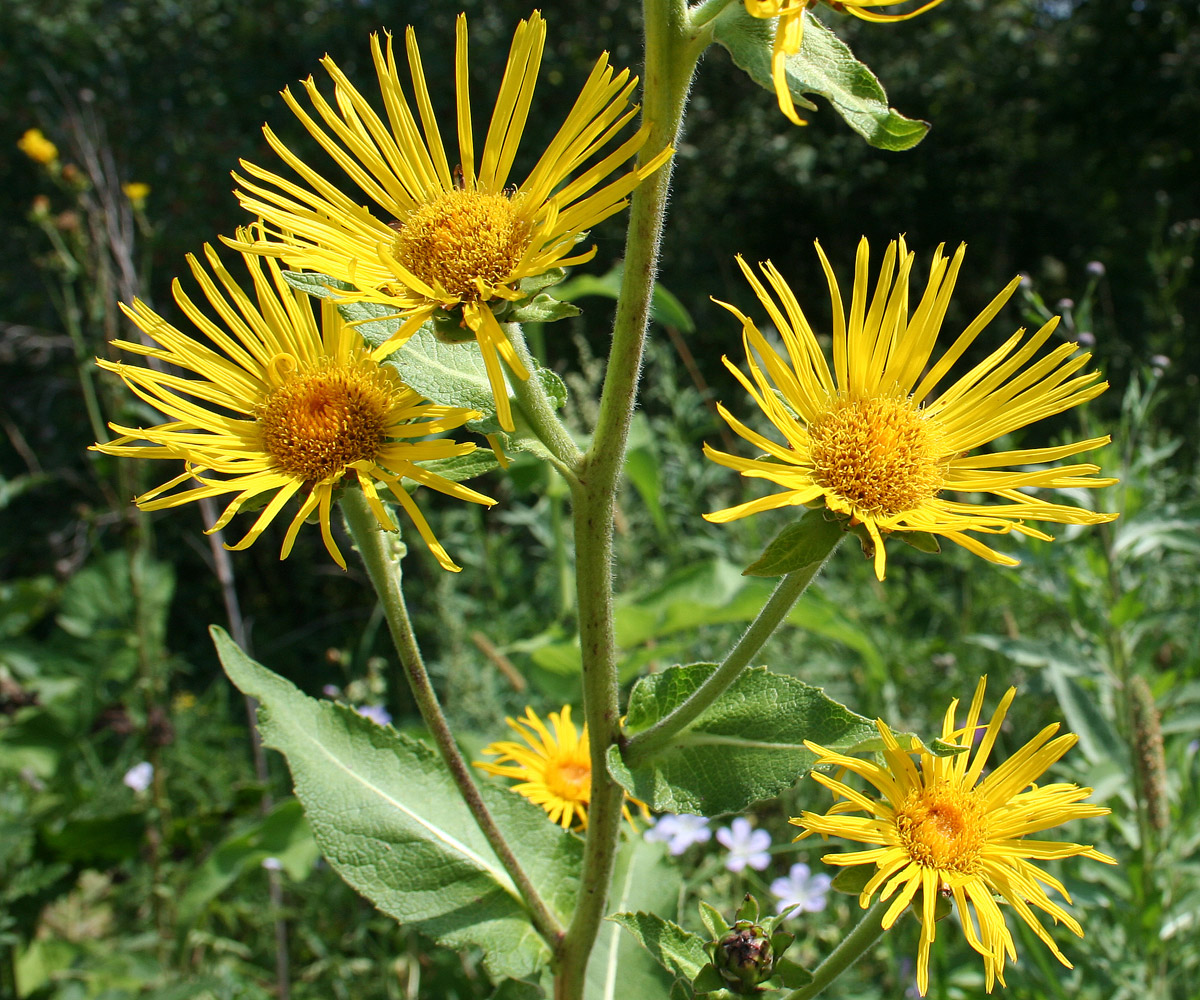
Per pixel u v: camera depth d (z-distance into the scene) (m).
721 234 1.52
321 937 0.56
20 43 1.32
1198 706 0.45
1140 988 0.37
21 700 0.64
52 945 0.55
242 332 0.24
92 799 0.61
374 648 0.88
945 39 1.62
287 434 0.23
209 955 0.58
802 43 0.20
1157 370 0.47
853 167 1.59
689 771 0.22
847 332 0.23
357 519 0.24
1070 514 0.21
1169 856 0.41
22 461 1.25
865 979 0.45
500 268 0.21
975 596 0.68
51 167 0.68
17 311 1.27
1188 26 1.64
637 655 0.50
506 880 0.26
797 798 0.54
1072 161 1.69
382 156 0.23
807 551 0.21
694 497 0.73
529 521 0.71
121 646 0.63
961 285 1.68
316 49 1.33
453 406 0.22
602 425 0.22
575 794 0.34
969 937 0.22
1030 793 0.23
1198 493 0.71
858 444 0.22
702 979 0.22
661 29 0.21
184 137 1.34
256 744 0.67
